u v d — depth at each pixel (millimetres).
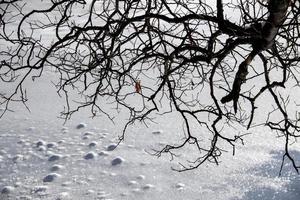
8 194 8594
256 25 4770
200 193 8336
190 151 10289
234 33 4672
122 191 8547
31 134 11664
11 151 10617
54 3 4855
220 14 4773
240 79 4895
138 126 12008
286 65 5031
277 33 4684
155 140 11031
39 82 16891
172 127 11906
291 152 9953
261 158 9719
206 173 9117
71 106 14094
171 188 8570
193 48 4988
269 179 8734
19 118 12953
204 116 12672
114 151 10398
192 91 15062
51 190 8672
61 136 11477
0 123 12531
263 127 11617
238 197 8117
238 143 10617
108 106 13914
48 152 10461
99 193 8484
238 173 9062
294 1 4605
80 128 12023
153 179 8953
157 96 14773
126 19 4941
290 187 8375
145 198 8258
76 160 9992
